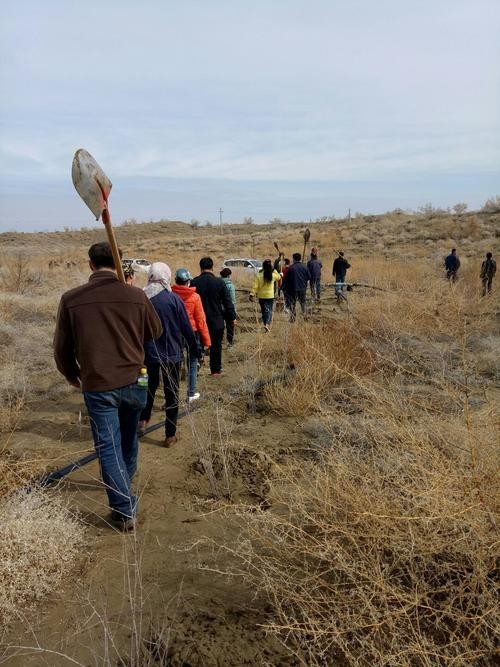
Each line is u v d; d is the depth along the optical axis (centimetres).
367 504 293
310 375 615
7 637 261
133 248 5256
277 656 243
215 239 5391
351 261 3095
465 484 277
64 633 264
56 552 308
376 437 389
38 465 409
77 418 581
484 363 670
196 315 603
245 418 573
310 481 365
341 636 250
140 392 367
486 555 256
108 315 348
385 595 247
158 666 239
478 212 4903
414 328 605
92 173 331
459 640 231
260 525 349
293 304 1215
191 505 387
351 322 721
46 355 825
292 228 5981
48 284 1723
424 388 464
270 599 281
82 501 392
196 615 271
